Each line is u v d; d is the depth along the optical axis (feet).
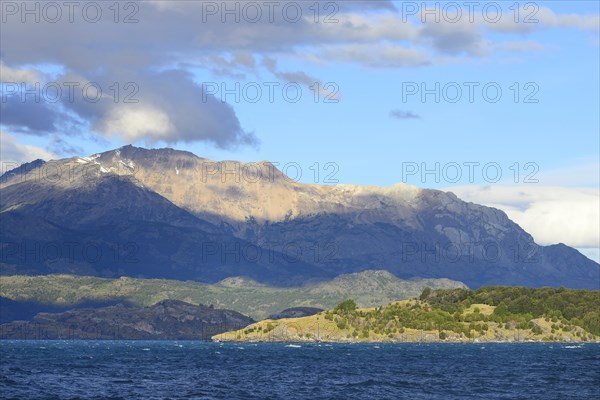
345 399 639.76
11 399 625.41
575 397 652.07
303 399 639.76
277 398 645.92
